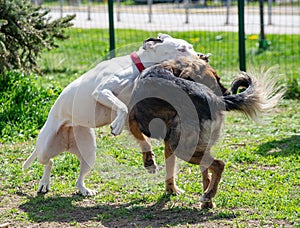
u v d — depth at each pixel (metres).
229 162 8.74
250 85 6.86
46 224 6.73
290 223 6.46
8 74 11.44
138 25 24.42
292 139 9.95
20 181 8.17
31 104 10.82
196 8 28.88
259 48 18.84
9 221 6.86
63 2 33.84
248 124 11.09
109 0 12.84
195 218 6.72
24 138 9.94
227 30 22.09
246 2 30.62
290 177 8.05
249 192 7.55
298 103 12.41
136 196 7.55
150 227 6.42
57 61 16.78
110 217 6.88
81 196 7.67
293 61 16.80
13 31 10.92
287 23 24.20
